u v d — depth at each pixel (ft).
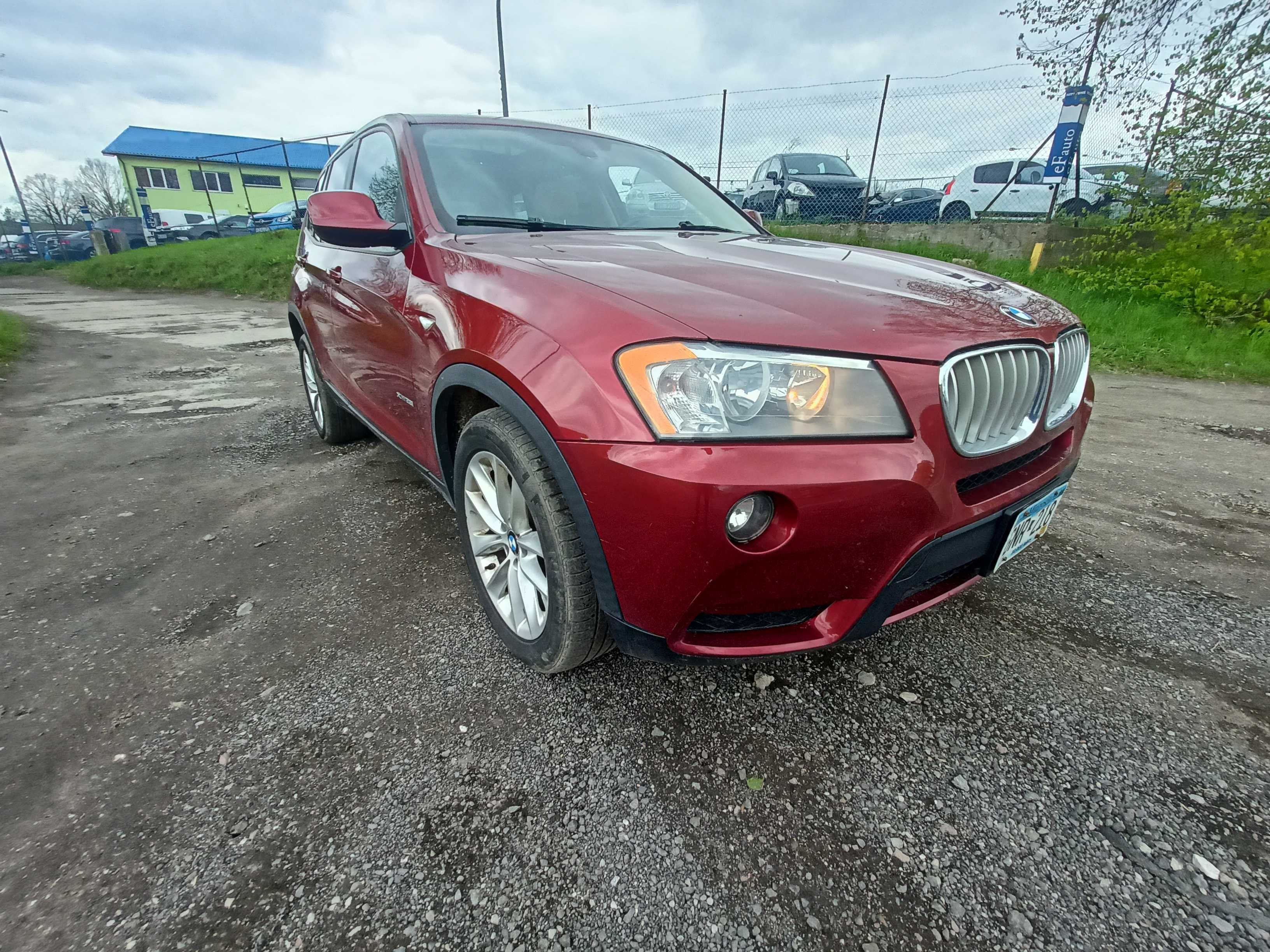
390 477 11.30
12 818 4.76
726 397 4.39
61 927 4.01
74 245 83.46
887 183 36.24
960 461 4.95
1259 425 15.38
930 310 5.43
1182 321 24.88
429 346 6.63
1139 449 13.46
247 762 5.28
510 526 6.12
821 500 4.39
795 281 5.81
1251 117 24.29
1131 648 6.75
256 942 3.95
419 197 7.77
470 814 4.82
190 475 11.59
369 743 5.47
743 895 4.25
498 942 3.97
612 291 5.17
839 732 5.60
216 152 122.11
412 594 7.68
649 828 4.71
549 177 8.77
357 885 4.30
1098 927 4.08
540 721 5.70
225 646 6.77
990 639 6.86
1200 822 4.78
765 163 40.81
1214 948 3.95
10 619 7.24
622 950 3.93
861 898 4.25
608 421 4.54
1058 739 5.55
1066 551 8.82
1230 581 8.08
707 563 4.44
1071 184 34.14
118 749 5.41
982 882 4.36
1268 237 23.76
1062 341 6.16
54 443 13.51
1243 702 5.99
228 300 43.93
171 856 4.48
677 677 6.23
